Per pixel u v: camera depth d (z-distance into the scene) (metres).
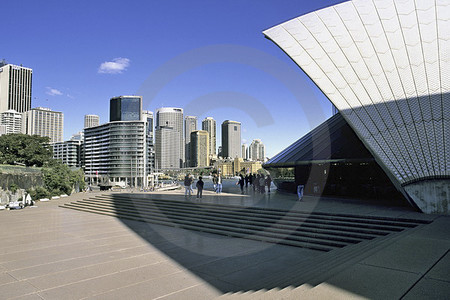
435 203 12.80
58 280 7.03
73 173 37.91
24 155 52.22
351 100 17.09
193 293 6.13
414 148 14.41
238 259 8.68
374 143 15.25
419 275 4.38
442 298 3.50
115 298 5.92
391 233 9.68
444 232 8.31
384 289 3.83
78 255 9.34
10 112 193.00
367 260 5.25
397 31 19.06
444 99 15.46
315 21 21.53
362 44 19.19
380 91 17.02
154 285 6.63
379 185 18.80
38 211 21.53
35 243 11.14
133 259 8.80
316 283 4.24
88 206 21.97
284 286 4.79
